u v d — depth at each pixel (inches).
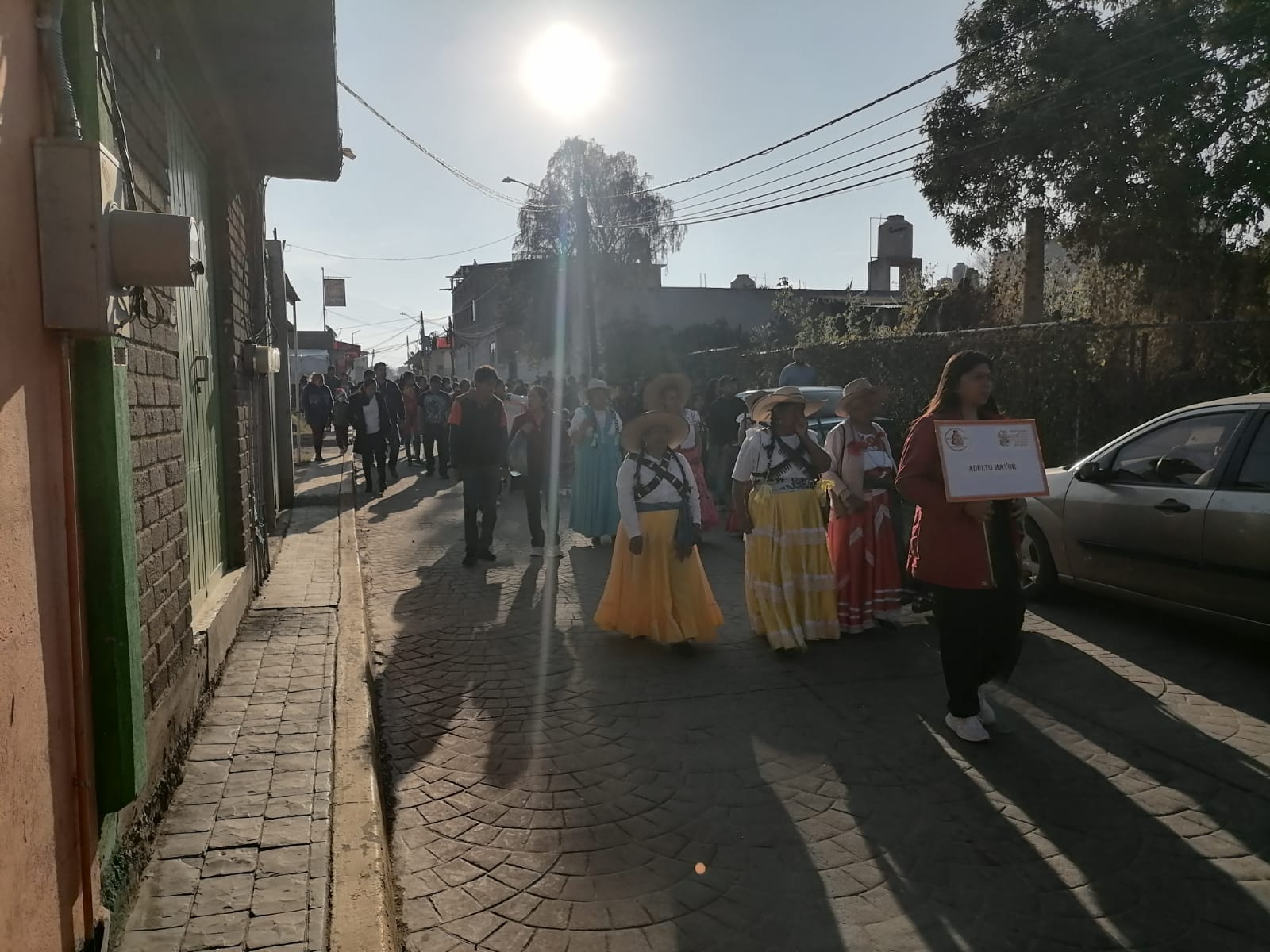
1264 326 382.3
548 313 1437.0
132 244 93.7
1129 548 232.8
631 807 150.9
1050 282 743.1
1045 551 265.0
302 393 754.2
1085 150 501.7
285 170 322.7
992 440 169.2
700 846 138.4
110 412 99.4
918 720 185.0
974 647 170.4
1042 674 209.3
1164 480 228.7
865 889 126.3
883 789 155.6
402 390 733.9
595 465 374.6
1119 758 165.8
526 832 143.3
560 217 1421.0
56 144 86.3
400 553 370.3
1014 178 561.3
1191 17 459.5
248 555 259.8
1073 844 136.8
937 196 592.7
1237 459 210.7
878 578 241.6
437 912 122.6
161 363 146.4
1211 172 465.1
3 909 74.1
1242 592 203.0
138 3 141.6
